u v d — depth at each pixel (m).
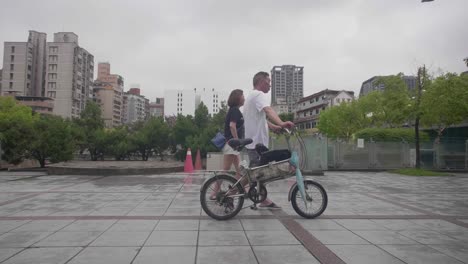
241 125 5.77
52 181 10.10
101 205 5.99
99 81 108.12
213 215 4.82
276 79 154.25
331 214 5.38
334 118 44.00
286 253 3.37
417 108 16.34
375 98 38.78
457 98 16.53
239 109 5.79
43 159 17.55
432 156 18.94
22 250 3.39
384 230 4.36
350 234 4.12
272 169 5.02
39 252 3.33
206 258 3.19
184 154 23.22
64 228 4.30
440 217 5.28
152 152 31.38
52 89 77.88
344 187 9.58
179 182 9.87
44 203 6.20
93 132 30.97
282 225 4.54
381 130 22.48
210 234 4.04
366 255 3.35
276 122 5.08
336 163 17.98
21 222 4.63
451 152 19.11
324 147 15.74
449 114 17.44
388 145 18.44
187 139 21.95
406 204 6.57
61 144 17.47
